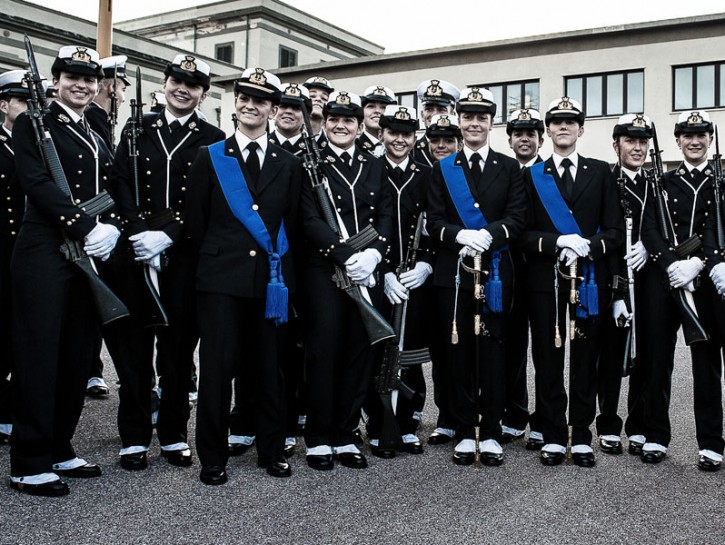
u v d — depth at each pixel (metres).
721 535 3.31
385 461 4.38
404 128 4.72
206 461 3.89
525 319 4.87
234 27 28.80
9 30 18.84
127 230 4.12
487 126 4.59
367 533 3.27
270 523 3.36
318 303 4.27
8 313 4.71
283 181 4.13
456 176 4.57
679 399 6.04
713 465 4.24
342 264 4.16
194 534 3.21
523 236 4.57
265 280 4.02
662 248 4.47
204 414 3.88
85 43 20.31
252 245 3.99
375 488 3.87
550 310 4.46
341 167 4.47
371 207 4.45
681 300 4.38
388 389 4.43
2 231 4.77
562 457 4.39
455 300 4.46
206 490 3.76
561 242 4.39
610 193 4.60
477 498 3.74
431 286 4.75
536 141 5.37
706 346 4.39
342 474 4.10
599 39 19.12
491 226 4.39
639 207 4.68
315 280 4.31
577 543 3.21
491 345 4.43
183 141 4.29
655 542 3.23
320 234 4.21
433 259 4.71
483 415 4.42
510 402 4.95
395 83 21.78
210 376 3.90
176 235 4.12
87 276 3.72
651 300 4.52
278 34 28.98
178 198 4.24
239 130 4.12
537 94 20.00
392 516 3.47
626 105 19.05
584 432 4.45
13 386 3.68
